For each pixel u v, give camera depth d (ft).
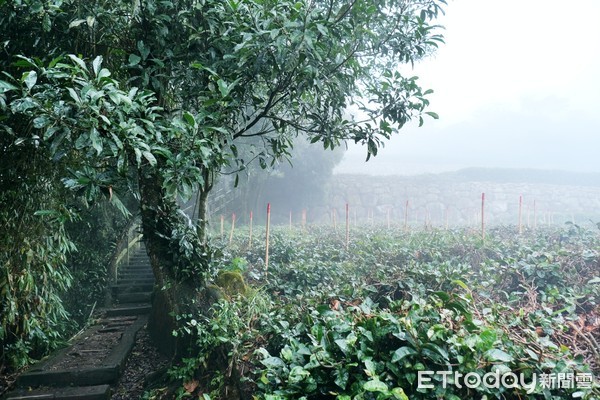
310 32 9.20
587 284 13.73
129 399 12.60
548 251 17.31
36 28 10.87
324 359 8.14
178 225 12.45
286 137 13.78
